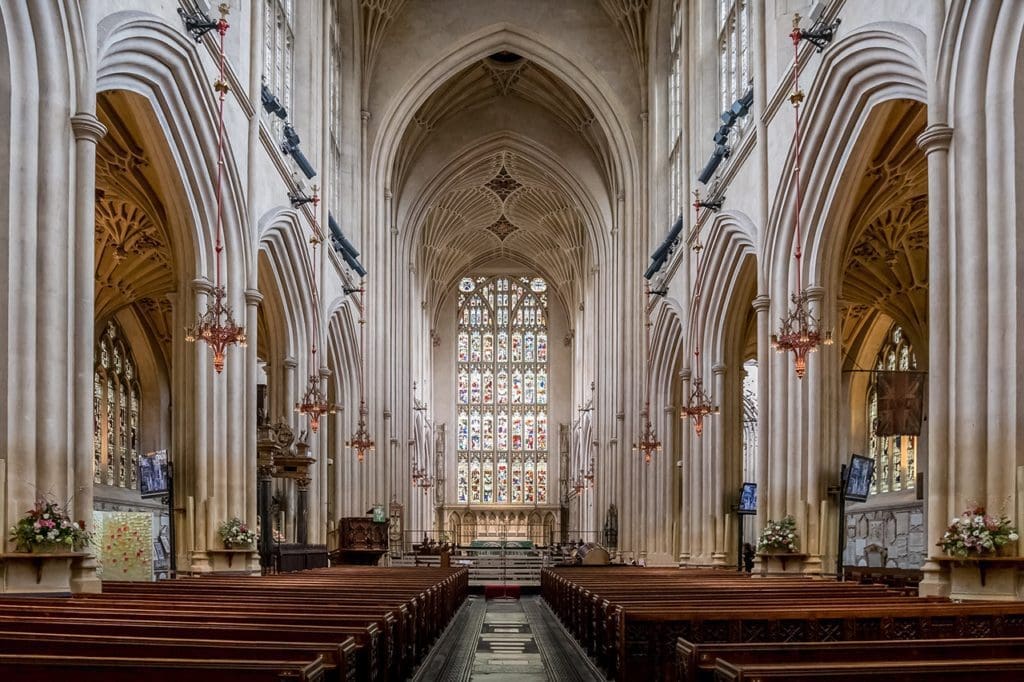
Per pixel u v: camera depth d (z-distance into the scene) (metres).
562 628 19.00
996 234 11.35
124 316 33.12
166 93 15.51
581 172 44.25
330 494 30.95
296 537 24.55
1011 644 5.82
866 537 31.77
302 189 23.58
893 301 27.86
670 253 30.75
